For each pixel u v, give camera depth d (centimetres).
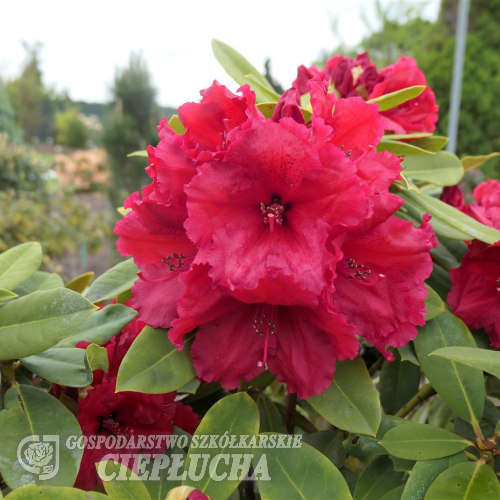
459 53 663
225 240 82
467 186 507
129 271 121
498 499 83
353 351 84
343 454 120
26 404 93
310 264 79
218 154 84
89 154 1174
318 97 87
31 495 74
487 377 139
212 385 128
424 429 95
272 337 91
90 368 90
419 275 91
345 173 79
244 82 127
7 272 113
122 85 857
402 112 141
